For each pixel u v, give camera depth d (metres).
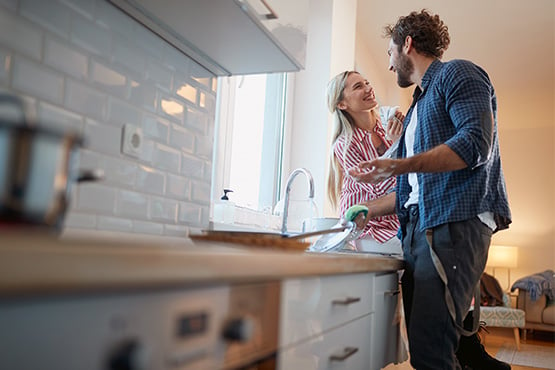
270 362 0.90
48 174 0.65
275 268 0.83
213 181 2.52
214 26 1.48
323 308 1.15
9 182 0.61
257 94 3.22
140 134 1.48
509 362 5.00
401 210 1.96
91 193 1.30
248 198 3.13
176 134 1.65
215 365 0.74
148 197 1.51
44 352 0.49
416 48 1.94
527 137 8.72
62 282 0.48
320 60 3.59
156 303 0.63
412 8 5.10
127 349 0.58
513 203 8.69
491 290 7.25
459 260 1.66
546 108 7.82
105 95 1.35
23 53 1.11
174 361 0.65
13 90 1.09
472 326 1.90
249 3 1.37
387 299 1.78
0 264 0.43
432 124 1.77
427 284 1.71
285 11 1.63
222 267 0.70
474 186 1.67
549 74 6.56
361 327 1.47
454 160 1.58
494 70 6.55
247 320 0.80
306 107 3.56
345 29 3.92
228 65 1.82
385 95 6.92
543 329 6.80
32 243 0.52
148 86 1.51
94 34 1.31
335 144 2.81
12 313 0.47
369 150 2.69
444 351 1.66
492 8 4.98
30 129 0.63
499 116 8.29
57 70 1.20
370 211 2.15
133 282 0.56
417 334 1.70
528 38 5.61
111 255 0.53
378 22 5.40
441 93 1.75
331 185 2.93
